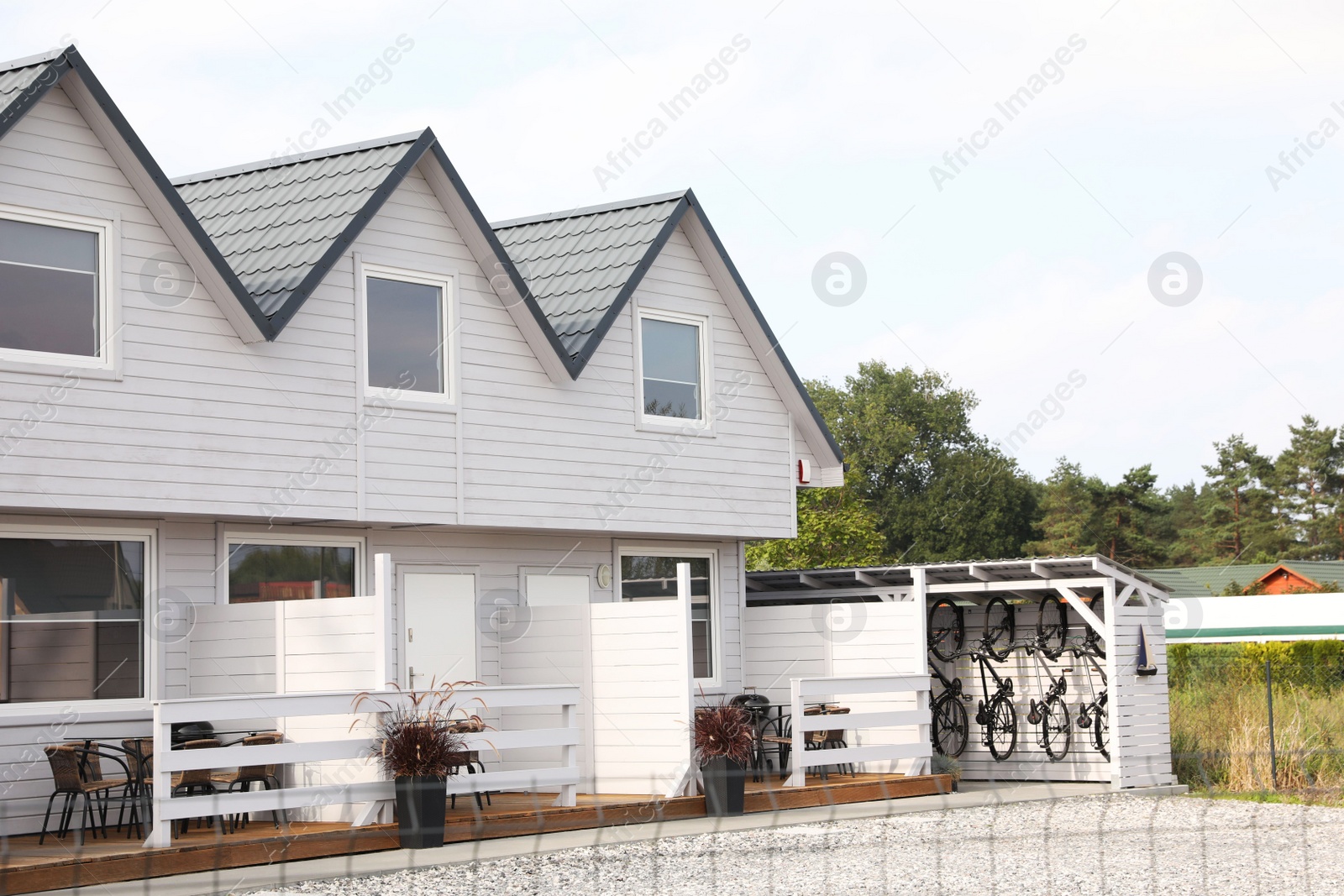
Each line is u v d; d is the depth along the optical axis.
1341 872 11.33
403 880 10.95
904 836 13.59
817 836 13.55
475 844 12.19
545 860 12.02
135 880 10.84
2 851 11.19
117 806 12.94
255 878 10.99
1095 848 12.80
